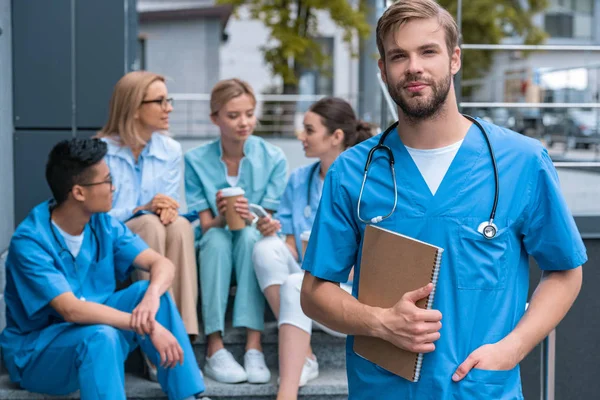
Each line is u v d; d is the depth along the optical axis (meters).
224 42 20.28
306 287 2.12
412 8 1.88
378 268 2.00
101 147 3.13
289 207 3.85
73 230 3.20
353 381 2.12
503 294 1.97
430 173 1.99
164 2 19.03
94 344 2.98
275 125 15.67
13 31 4.02
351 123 3.74
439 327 1.89
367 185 2.04
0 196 3.75
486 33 21.00
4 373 3.54
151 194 3.77
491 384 1.92
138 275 3.59
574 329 3.44
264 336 3.70
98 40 4.08
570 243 1.99
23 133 4.05
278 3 18.11
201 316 3.88
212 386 3.45
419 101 1.89
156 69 18.34
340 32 21.19
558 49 4.04
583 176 7.58
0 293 3.61
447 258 1.96
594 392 3.46
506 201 1.96
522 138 2.02
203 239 3.71
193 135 15.79
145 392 3.39
